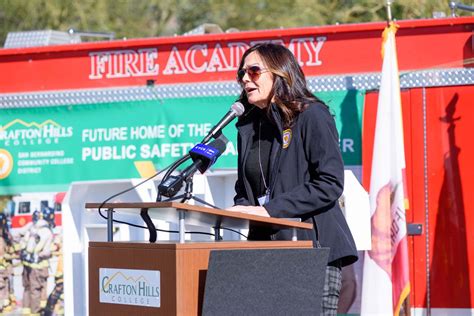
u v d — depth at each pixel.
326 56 10.17
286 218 6.18
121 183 9.80
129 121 10.75
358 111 10.04
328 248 5.79
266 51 6.66
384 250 9.29
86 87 10.95
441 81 9.86
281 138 6.61
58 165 10.98
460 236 9.67
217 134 6.39
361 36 10.10
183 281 5.19
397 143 9.37
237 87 10.45
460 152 9.77
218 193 9.89
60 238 10.91
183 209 5.28
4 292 11.00
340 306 9.91
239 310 5.28
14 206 11.09
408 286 9.26
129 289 5.45
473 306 9.58
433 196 9.78
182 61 10.66
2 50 11.16
